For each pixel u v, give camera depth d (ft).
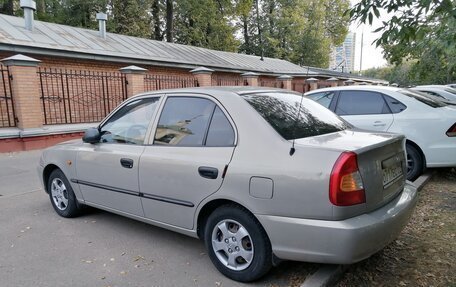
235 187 9.13
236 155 9.33
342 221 7.90
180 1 91.56
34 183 20.80
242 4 110.11
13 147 29.99
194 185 10.03
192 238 12.64
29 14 42.14
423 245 11.46
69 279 9.97
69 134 34.40
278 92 11.71
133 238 12.70
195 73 51.21
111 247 11.99
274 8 129.49
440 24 11.28
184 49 65.57
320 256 8.10
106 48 46.39
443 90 39.75
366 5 8.89
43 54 38.40
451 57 15.43
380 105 19.12
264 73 72.74
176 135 10.98
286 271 10.05
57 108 40.14
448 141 17.12
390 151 9.54
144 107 12.35
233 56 77.82
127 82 40.86
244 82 63.05
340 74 103.76
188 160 10.18
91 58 42.42
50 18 80.69
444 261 10.43
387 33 8.99
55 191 15.28
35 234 13.17
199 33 106.42
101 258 11.20
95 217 14.94
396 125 18.26
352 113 19.69
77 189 14.15
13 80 30.60
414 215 14.02
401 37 8.94
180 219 10.66
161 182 10.87
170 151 10.79
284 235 8.47
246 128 9.48
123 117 12.96
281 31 128.77
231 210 9.41
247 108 9.78
